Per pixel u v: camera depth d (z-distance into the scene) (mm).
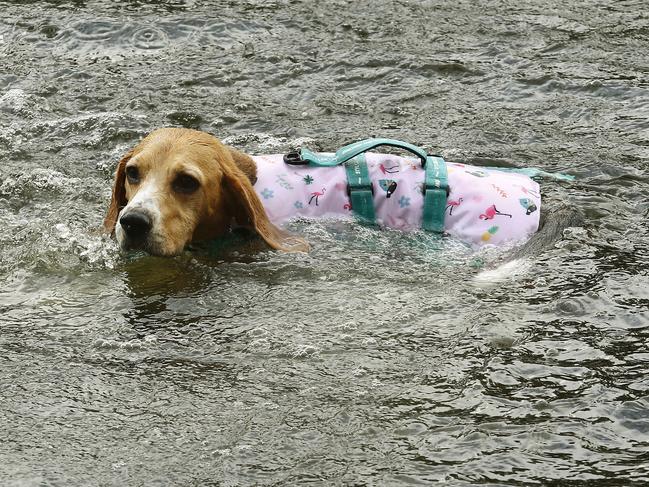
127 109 13703
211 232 10359
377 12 16828
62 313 8938
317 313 8883
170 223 9742
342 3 17203
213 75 14734
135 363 8102
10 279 9562
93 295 9289
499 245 10117
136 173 10008
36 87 14414
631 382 7691
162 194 9758
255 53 15398
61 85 14500
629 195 11234
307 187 10555
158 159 9914
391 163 10734
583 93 14023
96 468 6801
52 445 7051
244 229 10516
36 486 6605
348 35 15953
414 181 10531
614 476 6641
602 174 11773
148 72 14883
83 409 7477
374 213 10500
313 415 7375
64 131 13125
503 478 6641
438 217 10359
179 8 17031
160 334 8555
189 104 13852
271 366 8039
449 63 14953
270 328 8641
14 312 8953
